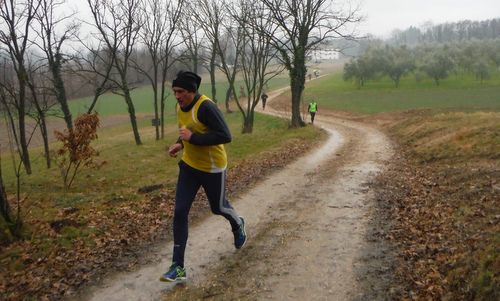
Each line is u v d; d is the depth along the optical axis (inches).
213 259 205.8
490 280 148.6
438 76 3036.4
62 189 454.9
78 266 203.9
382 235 228.2
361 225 247.9
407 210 272.4
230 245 223.6
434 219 245.0
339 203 301.1
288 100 2284.7
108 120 1990.7
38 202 356.2
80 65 810.2
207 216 279.1
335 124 1256.2
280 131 1000.9
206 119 163.9
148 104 2664.9
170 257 213.6
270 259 202.8
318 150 629.6
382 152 591.2
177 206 176.2
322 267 191.2
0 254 218.1
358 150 621.9
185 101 165.8
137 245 232.2
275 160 529.0
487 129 495.5
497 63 3494.1
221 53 1101.1
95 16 813.2
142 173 553.3
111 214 295.9
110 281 187.8
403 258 194.9
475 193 275.0
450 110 1302.9
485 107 1403.8
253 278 183.5
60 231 251.3
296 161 517.0
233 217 195.8
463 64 3289.9
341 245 217.0
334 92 2869.1
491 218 218.2
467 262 169.3
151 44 1000.2
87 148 450.3
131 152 787.4
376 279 176.9
